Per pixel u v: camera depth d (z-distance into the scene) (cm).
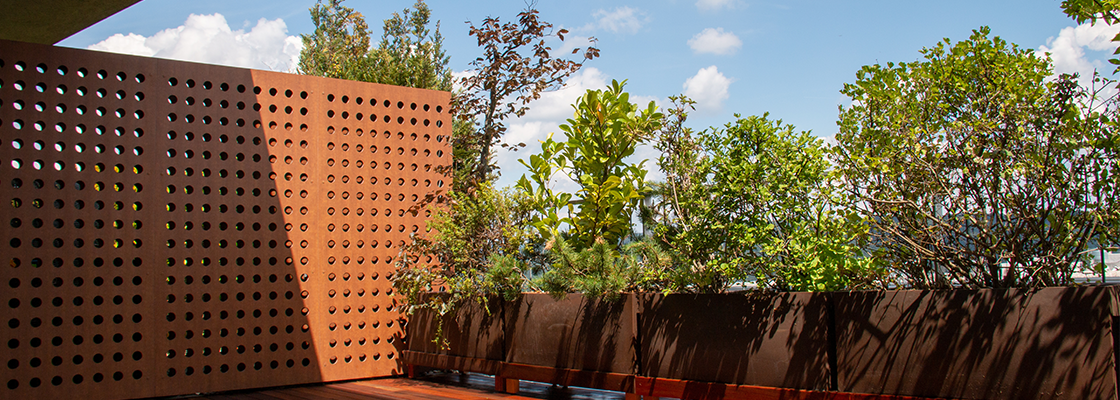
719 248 398
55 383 470
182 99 512
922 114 342
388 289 575
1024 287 309
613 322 429
